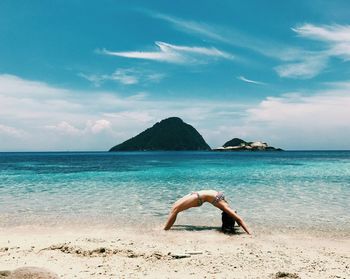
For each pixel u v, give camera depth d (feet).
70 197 75.05
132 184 100.27
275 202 68.03
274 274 28.07
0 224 49.39
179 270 29.09
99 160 311.27
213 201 46.14
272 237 41.96
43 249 35.35
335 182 104.01
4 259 31.76
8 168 183.73
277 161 266.16
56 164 230.48
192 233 43.93
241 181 107.76
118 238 41.06
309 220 51.72
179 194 79.46
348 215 55.42
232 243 38.96
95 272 28.22
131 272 28.37
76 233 43.96
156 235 42.78
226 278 27.22
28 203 67.36
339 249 36.96
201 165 205.16
